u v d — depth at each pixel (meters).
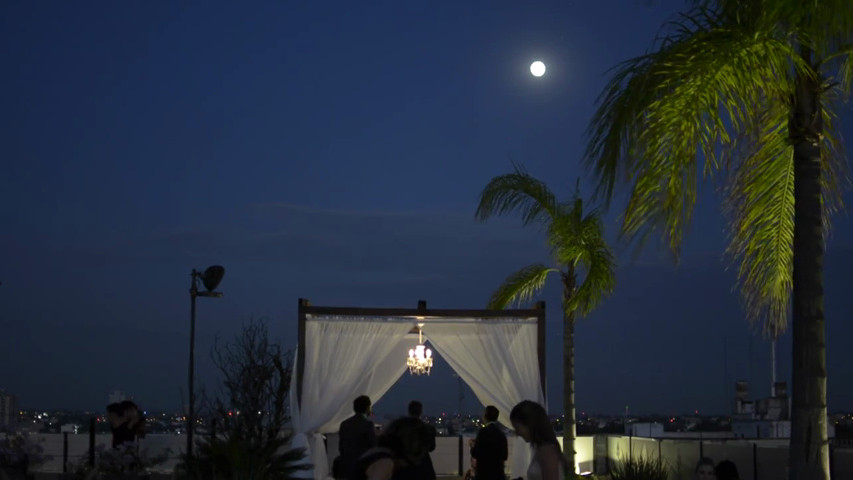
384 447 6.56
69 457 16.39
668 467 18.41
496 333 17.36
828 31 8.12
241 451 12.19
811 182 8.80
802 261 8.73
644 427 30.95
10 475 11.23
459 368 17.42
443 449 22.45
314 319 17.16
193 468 12.24
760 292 10.58
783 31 8.53
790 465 8.63
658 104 8.57
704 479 8.66
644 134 8.59
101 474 11.66
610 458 23.14
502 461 10.52
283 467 12.60
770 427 30.12
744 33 8.63
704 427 34.81
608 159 8.70
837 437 25.39
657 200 8.55
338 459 13.72
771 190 10.23
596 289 20.38
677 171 8.55
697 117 8.54
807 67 8.70
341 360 17.05
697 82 8.54
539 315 17.45
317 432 16.83
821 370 8.57
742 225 10.39
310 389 16.81
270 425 16.17
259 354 16.52
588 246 20.48
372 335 17.22
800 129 8.85
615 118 8.70
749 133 9.13
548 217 21.02
